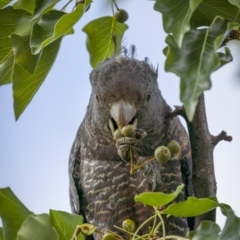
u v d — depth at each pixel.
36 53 5.74
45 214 5.41
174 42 4.86
